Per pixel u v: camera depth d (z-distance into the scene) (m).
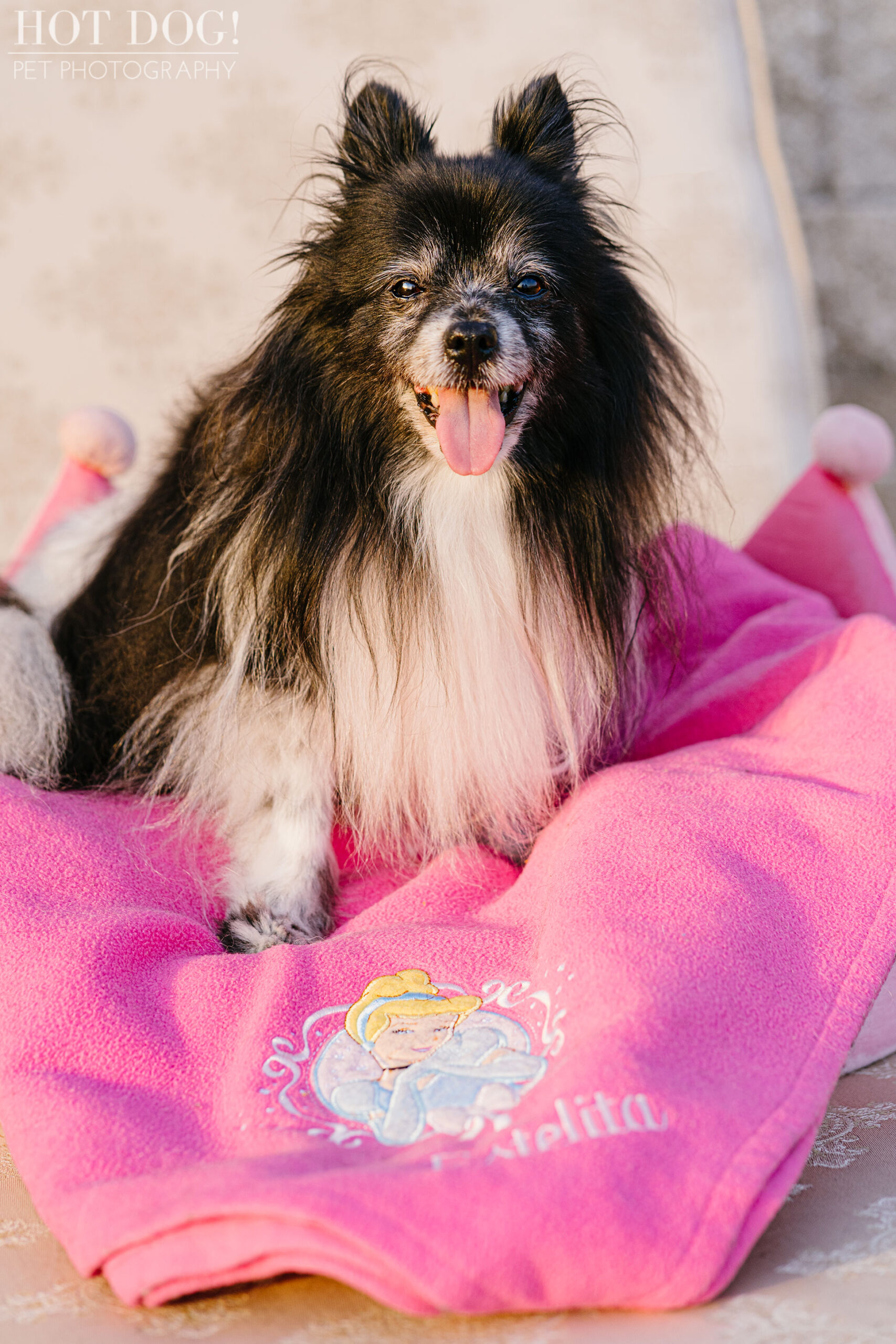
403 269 1.87
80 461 2.92
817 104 5.14
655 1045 1.29
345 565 1.97
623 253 2.10
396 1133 1.31
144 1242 1.15
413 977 1.58
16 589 2.57
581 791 2.04
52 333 3.72
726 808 1.71
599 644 2.12
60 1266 1.30
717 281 3.59
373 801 2.08
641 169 3.35
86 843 1.89
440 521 1.98
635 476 2.10
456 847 2.10
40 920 1.66
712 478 2.54
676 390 2.21
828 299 5.31
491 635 2.02
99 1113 1.35
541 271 1.89
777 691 2.20
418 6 3.66
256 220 3.69
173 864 2.04
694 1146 1.18
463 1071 1.38
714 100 3.61
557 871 1.67
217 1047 1.50
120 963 1.60
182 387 3.50
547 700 2.11
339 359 1.93
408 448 1.95
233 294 3.71
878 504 2.98
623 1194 1.12
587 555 2.07
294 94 3.66
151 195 3.69
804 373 3.65
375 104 2.05
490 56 3.65
